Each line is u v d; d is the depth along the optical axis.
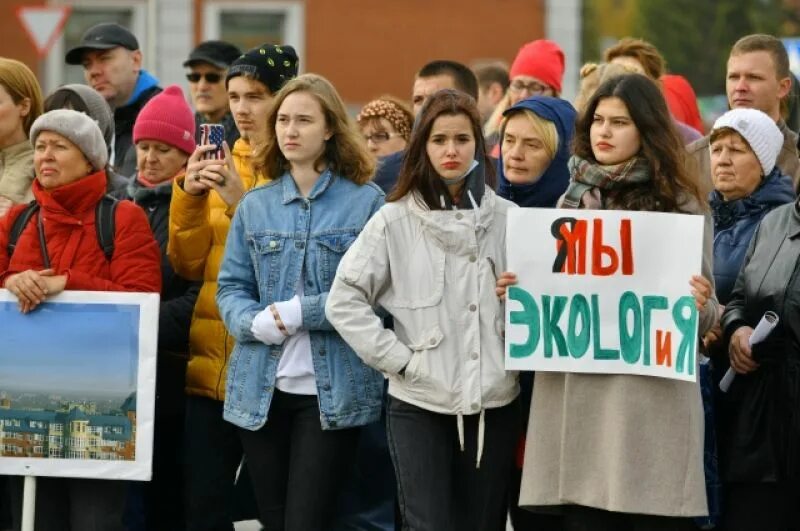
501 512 17.22
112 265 17.33
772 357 16.27
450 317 16.05
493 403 16.00
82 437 16.98
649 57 23.78
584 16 100.69
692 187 15.88
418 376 15.90
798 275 16.30
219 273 17.22
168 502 19.47
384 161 20.44
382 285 16.33
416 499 15.86
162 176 19.22
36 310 17.02
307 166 17.11
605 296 15.79
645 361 15.63
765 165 17.50
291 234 16.88
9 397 17.02
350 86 81.06
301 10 80.38
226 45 23.88
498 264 16.22
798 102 22.64
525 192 17.80
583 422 15.82
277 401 16.73
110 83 24.20
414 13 80.88
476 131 16.19
